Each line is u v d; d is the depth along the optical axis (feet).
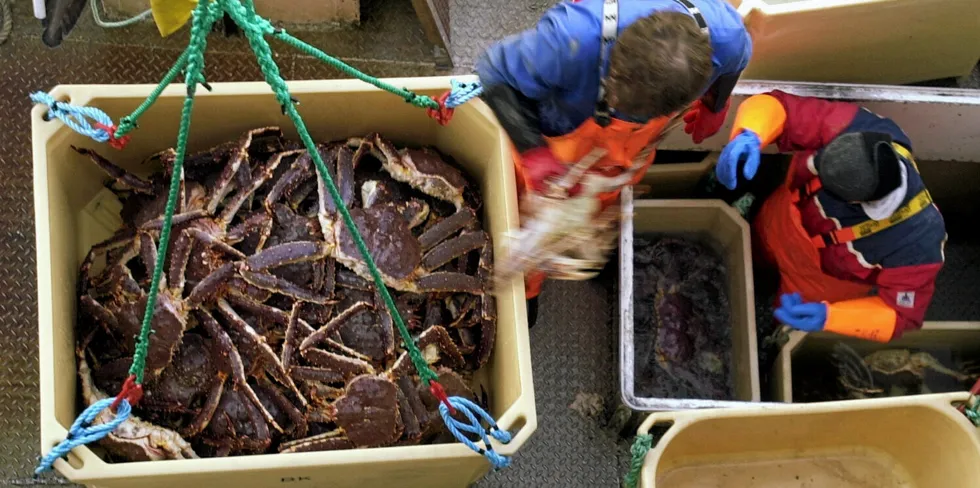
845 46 5.85
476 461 4.69
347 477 4.81
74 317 5.21
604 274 6.78
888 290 5.71
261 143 5.59
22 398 6.14
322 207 5.36
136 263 5.43
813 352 6.61
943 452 5.41
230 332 5.21
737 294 6.56
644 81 3.82
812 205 5.76
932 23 5.73
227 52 6.98
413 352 4.24
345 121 5.64
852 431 5.70
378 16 7.25
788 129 5.68
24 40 6.89
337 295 5.36
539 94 4.50
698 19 4.39
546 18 4.42
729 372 6.67
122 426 4.90
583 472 6.36
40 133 4.95
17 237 6.48
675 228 6.88
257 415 5.12
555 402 6.54
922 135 6.26
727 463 5.94
